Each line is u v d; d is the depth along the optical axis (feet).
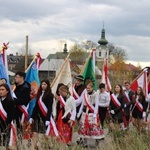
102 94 38.83
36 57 39.75
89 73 46.98
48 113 31.01
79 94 37.35
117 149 25.61
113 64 283.18
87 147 31.94
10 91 27.76
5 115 26.89
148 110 45.24
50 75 246.27
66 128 33.68
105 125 46.24
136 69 326.85
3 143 26.37
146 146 25.72
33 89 34.58
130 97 44.60
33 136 30.42
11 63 338.75
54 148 25.14
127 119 41.29
